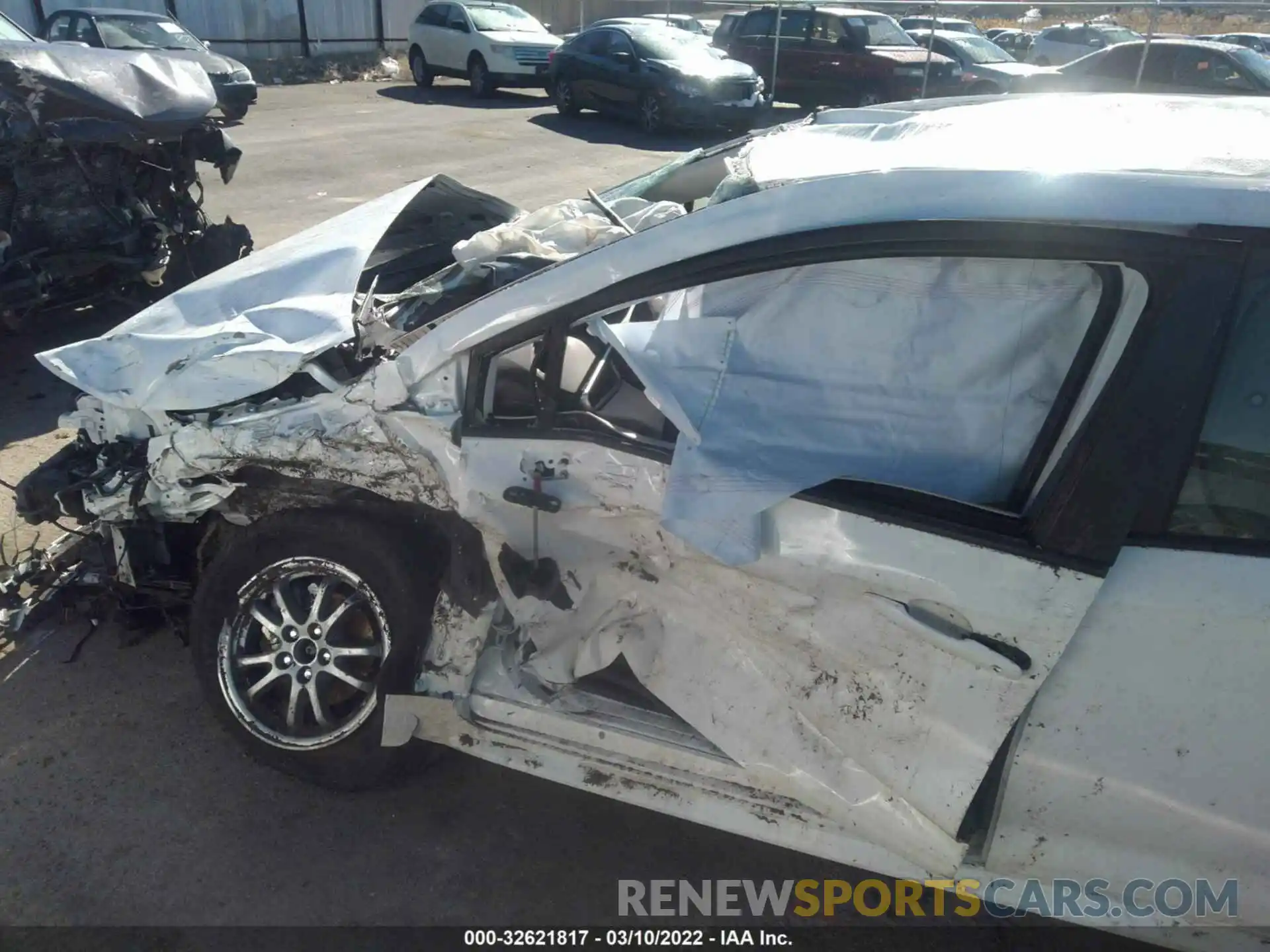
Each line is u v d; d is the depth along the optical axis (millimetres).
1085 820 2104
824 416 2176
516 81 18297
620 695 2510
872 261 2133
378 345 2670
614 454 2254
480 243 3053
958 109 2951
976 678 2051
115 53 5977
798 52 16172
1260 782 1961
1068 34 18922
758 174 2426
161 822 2664
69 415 2881
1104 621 1952
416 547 2592
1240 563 1910
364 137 13578
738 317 2244
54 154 5332
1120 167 2043
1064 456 1979
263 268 3000
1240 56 12250
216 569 2688
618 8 23547
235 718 2732
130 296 6102
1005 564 1971
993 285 2102
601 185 10953
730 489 2100
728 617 2311
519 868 2596
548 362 2303
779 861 2678
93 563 3219
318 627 2668
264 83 19172
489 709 2531
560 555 2451
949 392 2137
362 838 2656
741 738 2305
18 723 2971
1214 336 1888
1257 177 1946
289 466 2516
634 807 2818
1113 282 2014
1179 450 1921
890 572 2045
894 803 2191
